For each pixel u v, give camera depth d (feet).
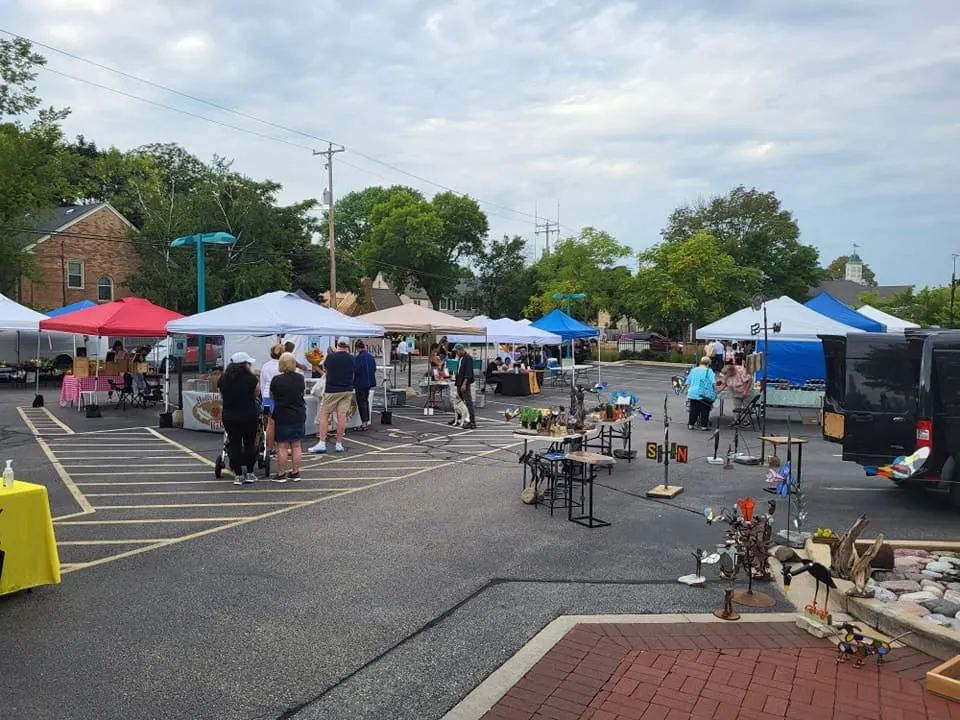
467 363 52.21
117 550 22.11
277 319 44.52
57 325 59.62
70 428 49.60
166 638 15.80
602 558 21.84
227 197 135.74
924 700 13.24
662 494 29.96
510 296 209.36
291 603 17.92
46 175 108.27
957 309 146.82
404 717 12.69
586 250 178.70
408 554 22.00
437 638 15.98
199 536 23.70
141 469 35.29
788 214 185.37
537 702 13.06
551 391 83.82
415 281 215.72
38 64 100.63
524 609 17.71
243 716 12.66
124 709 12.81
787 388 59.11
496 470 35.65
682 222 190.70
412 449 42.04
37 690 13.43
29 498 18.04
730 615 17.15
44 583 18.37
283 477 32.53
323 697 13.35
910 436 30.09
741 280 152.87
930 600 17.13
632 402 38.32
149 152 173.68
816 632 16.14
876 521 26.71
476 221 213.66
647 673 14.23
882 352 30.73
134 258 130.11
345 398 40.81
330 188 127.24
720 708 12.87
